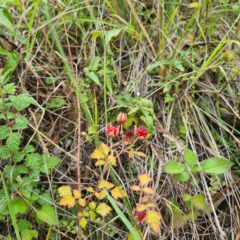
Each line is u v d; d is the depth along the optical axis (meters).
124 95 0.56
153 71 0.63
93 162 0.55
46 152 0.52
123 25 0.66
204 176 0.55
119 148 0.56
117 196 0.46
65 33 0.61
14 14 0.66
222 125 0.58
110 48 0.65
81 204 0.46
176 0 0.70
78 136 0.52
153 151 0.55
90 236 0.51
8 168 0.48
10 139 0.47
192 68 0.60
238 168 0.57
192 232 0.52
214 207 0.54
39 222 0.49
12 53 0.54
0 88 0.47
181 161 0.54
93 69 0.56
